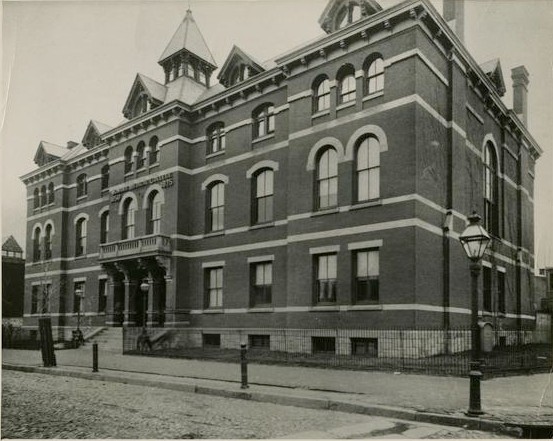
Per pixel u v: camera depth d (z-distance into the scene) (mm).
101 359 21031
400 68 19125
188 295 27016
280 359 18203
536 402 10570
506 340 24547
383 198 18969
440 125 20219
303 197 21531
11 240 39594
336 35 20750
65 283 35906
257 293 24188
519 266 26828
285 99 23922
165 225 27734
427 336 18047
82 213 35406
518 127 27266
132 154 30656
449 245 19781
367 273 19359
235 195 25531
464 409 9898
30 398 12297
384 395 11305
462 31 23234
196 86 30516
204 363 18547
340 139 20609
